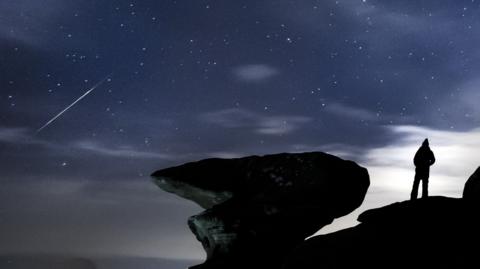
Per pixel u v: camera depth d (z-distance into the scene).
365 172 18.20
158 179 19.03
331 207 17.30
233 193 17.92
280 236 16.91
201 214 17.66
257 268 16.55
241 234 16.88
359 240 11.15
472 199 11.58
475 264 9.58
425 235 10.70
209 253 17.69
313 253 11.33
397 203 12.25
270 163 18.02
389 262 10.38
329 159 17.83
